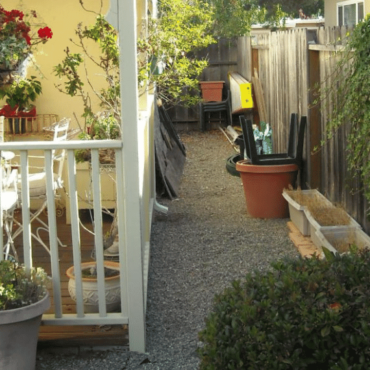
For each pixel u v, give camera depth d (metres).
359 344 2.81
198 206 8.70
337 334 2.83
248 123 7.75
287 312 2.90
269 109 10.69
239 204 8.68
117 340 4.45
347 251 5.40
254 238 7.13
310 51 7.44
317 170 7.51
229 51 15.78
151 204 7.81
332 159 6.89
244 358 2.81
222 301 3.16
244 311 2.89
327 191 7.14
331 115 5.95
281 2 23.11
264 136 9.44
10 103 7.29
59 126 6.27
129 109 4.20
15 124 7.27
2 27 4.81
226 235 7.30
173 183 9.59
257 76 12.38
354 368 2.69
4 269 4.02
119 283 4.63
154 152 8.73
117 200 4.34
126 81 4.18
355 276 3.07
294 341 2.80
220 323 2.97
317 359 2.80
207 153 12.70
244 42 14.33
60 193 7.36
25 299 3.96
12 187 5.70
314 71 7.46
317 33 7.40
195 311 5.22
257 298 3.09
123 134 4.22
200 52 15.80
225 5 18.02
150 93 8.12
